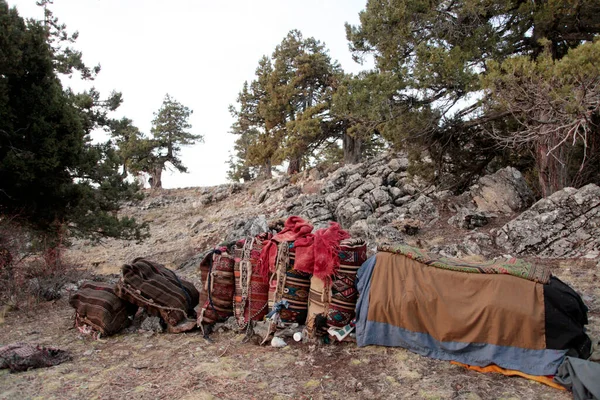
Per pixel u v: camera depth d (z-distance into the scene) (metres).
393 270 4.50
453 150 17.20
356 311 4.59
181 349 4.81
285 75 34.25
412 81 13.19
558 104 9.88
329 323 4.69
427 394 3.62
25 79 9.61
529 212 11.25
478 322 3.97
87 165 10.56
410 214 15.33
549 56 9.85
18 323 6.11
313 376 4.04
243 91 37.41
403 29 13.80
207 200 33.56
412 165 17.80
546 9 12.73
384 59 14.58
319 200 20.81
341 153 46.38
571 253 9.97
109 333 5.36
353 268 4.73
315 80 34.78
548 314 3.80
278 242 4.94
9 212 9.43
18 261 7.84
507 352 3.89
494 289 4.00
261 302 5.06
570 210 10.62
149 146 45.75
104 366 4.46
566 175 13.05
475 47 13.45
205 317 5.25
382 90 13.59
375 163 23.39
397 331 4.39
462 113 14.73
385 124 14.74
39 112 9.52
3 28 8.37
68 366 4.48
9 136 9.06
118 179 12.73
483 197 14.50
